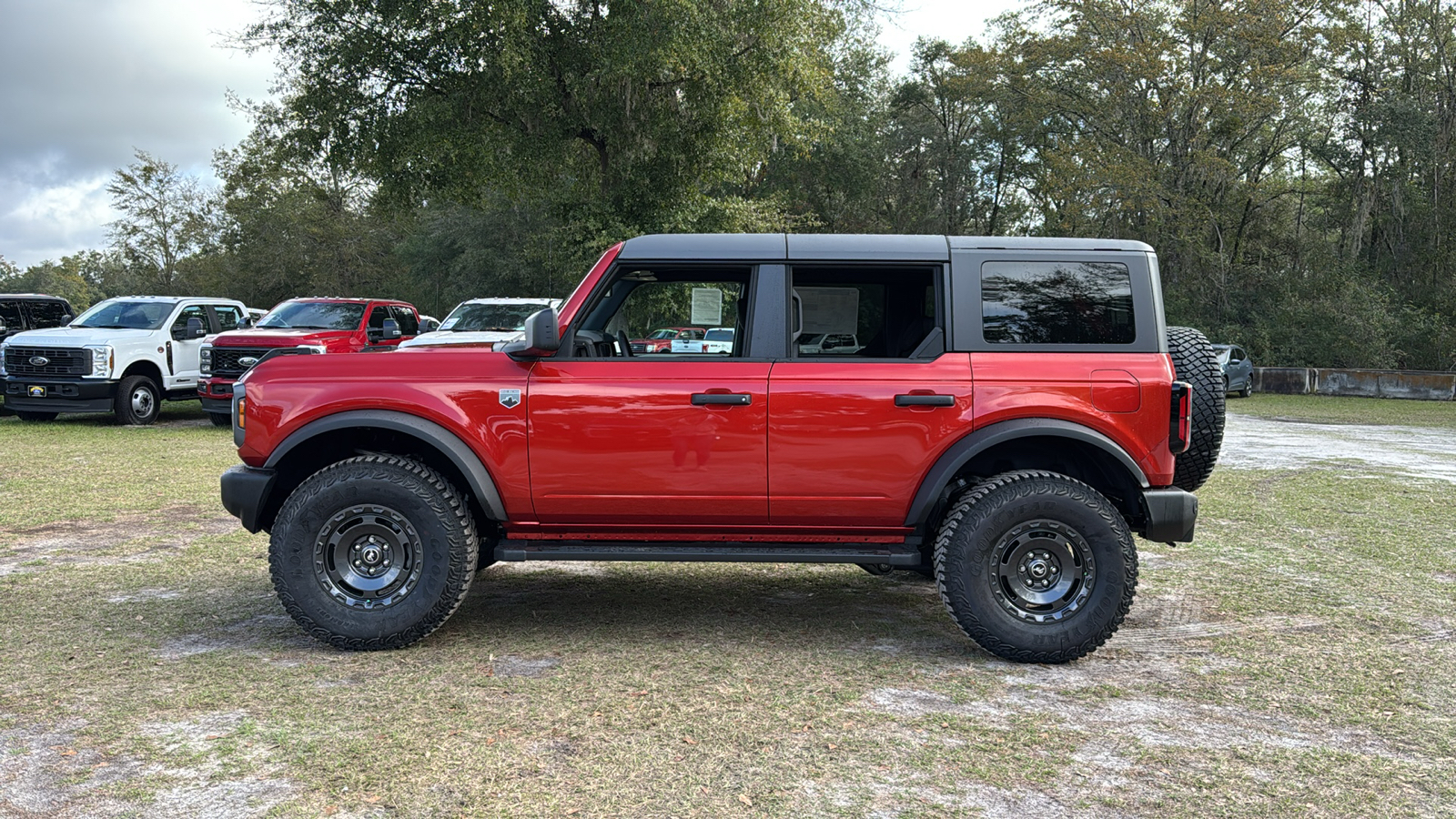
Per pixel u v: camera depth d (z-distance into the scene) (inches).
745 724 141.5
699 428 171.8
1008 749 133.6
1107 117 1359.5
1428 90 1315.2
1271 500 349.4
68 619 192.7
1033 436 169.6
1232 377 1001.5
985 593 168.9
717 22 729.6
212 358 526.6
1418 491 368.5
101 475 374.9
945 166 1839.3
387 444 192.5
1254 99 1214.3
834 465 171.3
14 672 161.6
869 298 181.2
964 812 114.8
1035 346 173.3
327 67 744.3
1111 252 176.1
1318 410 838.5
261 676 160.4
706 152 821.9
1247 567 247.1
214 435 516.7
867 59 1598.2
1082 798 118.9
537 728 139.2
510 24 700.7
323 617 172.1
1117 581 167.2
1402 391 998.4
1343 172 1392.7
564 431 173.0
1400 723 144.7
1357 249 1331.2
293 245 1977.1
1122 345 173.5
